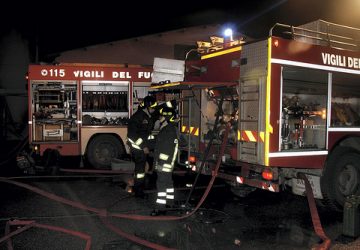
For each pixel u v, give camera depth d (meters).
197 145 7.21
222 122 6.74
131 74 10.06
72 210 6.04
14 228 5.16
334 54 6.20
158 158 6.16
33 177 8.56
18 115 16.08
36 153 9.48
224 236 4.98
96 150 9.81
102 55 16.05
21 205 6.29
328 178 6.12
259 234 5.08
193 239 4.85
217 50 6.70
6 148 14.00
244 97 5.89
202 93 7.10
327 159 6.12
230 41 7.24
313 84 5.95
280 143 5.55
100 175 8.82
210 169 6.66
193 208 6.23
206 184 8.14
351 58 6.45
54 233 4.97
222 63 6.55
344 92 6.38
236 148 6.21
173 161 6.15
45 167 9.22
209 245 4.66
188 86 6.47
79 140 9.73
